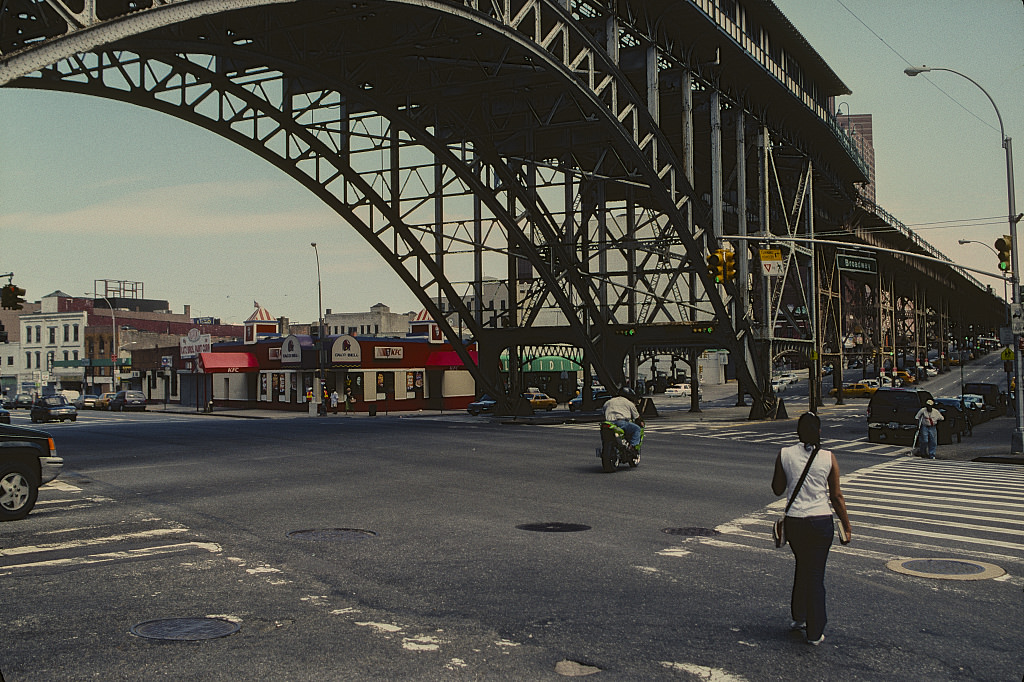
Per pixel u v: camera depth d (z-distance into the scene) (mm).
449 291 48656
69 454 26438
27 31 27812
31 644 7492
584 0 39156
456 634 7898
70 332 115125
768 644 7656
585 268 49250
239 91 37562
